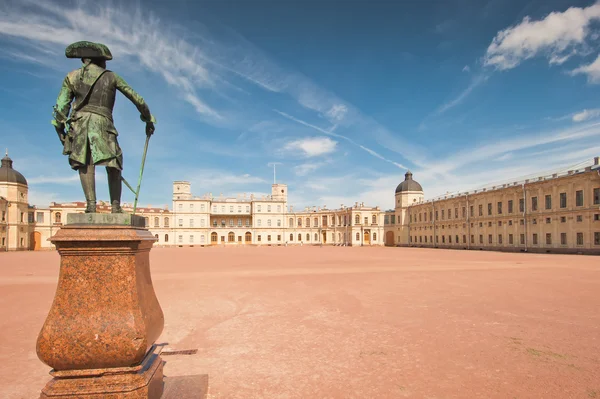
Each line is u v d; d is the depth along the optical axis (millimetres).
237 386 6633
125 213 5004
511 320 11227
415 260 38406
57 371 4379
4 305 14242
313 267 30312
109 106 5328
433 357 8047
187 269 29188
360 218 103125
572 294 15703
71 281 4469
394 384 6664
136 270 4730
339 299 14914
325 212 111312
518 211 59750
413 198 97750
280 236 111750
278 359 8047
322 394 6289
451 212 77625
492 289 17203
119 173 5395
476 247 69062
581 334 9703
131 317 4477
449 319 11406
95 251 4500
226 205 111438
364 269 27938
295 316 12031
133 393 4336
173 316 12180
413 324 10844
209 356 8281
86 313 4422
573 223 50156
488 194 66500
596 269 26484
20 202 79625
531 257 42375
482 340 9227
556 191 52969
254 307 13523
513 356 8070
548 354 8180
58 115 4988
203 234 105500
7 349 9008
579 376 6953
